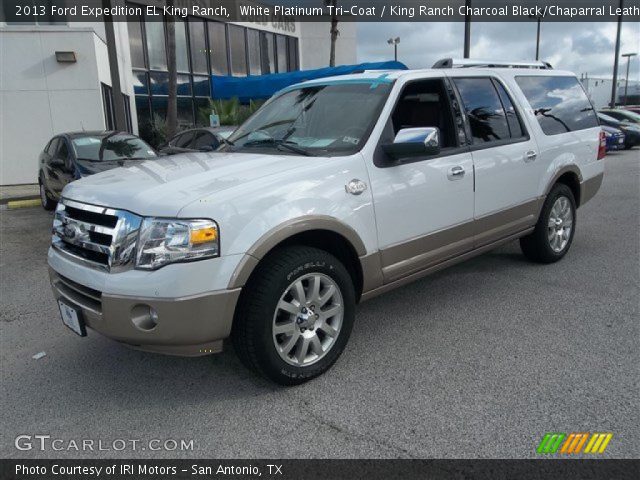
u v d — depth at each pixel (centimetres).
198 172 342
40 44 1420
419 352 381
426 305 468
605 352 370
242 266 298
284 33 2777
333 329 350
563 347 380
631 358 360
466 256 449
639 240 667
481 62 503
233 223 298
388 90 394
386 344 395
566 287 501
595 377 338
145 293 288
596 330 406
